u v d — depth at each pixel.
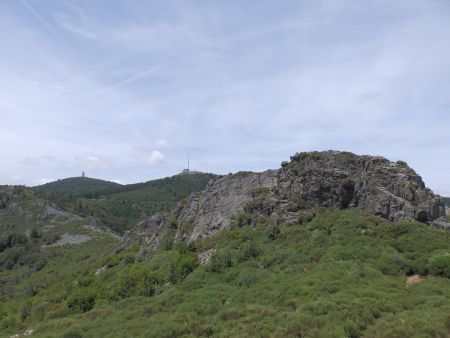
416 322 25.91
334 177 59.19
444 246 42.72
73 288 72.50
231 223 64.81
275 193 64.50
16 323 56.72
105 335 31.84
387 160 61.12
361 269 38.28
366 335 25.44
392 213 52.31
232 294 37.59
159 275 52.28
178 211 88.62
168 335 28.89
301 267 41.81
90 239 188.50
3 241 183.38
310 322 27.02
